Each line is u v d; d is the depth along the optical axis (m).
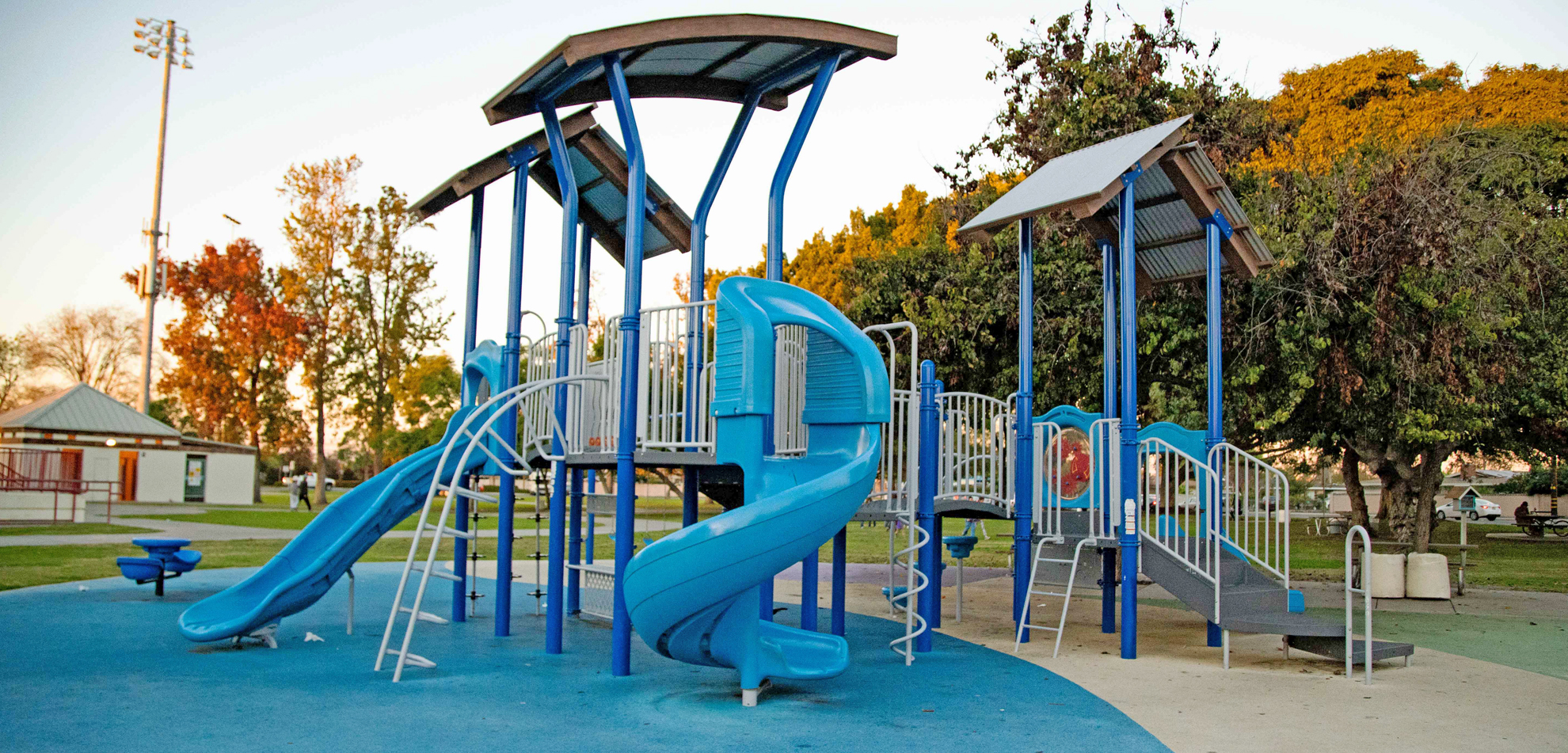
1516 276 15.69
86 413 37.19
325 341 38.59
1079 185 8.12
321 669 7.06
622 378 7.16
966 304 17.84
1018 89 19.11
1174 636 9.45
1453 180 14.88
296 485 35.09
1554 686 6.91
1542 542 24.58
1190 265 9.83
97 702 5.86
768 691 6.45
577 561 10.39
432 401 37.19
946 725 5.57
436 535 6.98
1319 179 14.95
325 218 37.50
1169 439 9.38
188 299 44.72
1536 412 18.08
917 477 8.36
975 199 20.30
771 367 6.61
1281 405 14.95
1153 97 17.02
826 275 35.53
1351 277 14.20
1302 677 7.22
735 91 8.82
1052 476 9.77
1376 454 17.12
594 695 6.27
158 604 10.44
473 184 9.48
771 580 8.62
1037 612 11.30
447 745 4.94
